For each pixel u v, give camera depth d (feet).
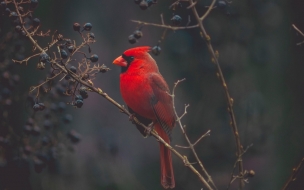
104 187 38.40
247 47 36.22
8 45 25.34
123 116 47.19
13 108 30.91
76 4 44.73
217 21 35.24
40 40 39.24
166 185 26.71
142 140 47.47
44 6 42.47
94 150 40.16
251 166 39.34
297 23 38.34
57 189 34.55
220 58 36.14
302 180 36.32
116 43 47.29
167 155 26.94
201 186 36.60
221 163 36.58
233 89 36.78
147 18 47.70
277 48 38.75
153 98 26.99
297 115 38.68
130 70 27.09
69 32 43.73
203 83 37.45
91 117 45.75
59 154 28.12
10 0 22.29
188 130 37.60
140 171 45.78
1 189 25.50
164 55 42.50
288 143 38.70
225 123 36.78
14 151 25.76
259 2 35.73
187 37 36.91
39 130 25.22
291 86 38.81
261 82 38.09
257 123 36.27
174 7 21.45
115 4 47.42
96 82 47.37
